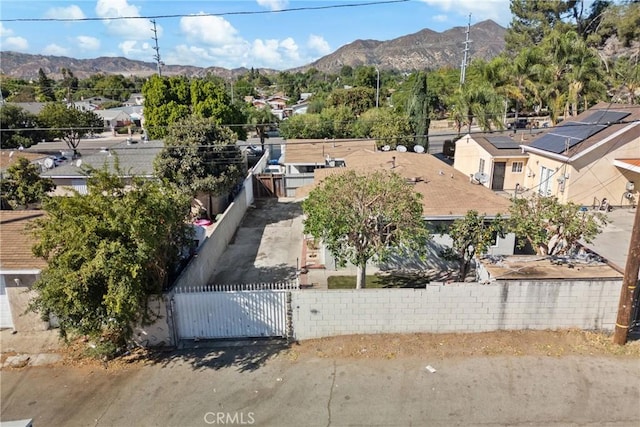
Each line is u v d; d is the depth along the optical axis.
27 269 10.97
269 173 29.44
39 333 11.57
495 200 16.02
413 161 21.95
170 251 11.14
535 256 12.31
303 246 17.89
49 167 26.48
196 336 10.96
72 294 8.66
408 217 11.15
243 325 10.89
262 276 15.26
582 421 8.01
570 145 22.23
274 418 8.27
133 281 9.12
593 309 10.62
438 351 10.18
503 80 39.00
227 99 39.84
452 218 14.58
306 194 17.89
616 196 22.28
